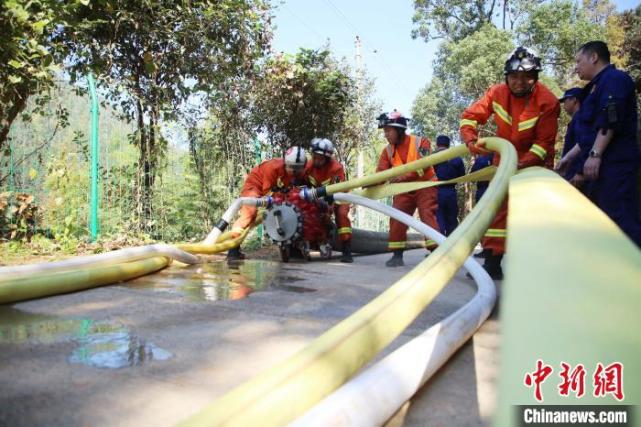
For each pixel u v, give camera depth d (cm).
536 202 191
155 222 803
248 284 423
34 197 749
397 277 492
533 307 98
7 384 186
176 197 887
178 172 891
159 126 809
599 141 402
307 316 303
